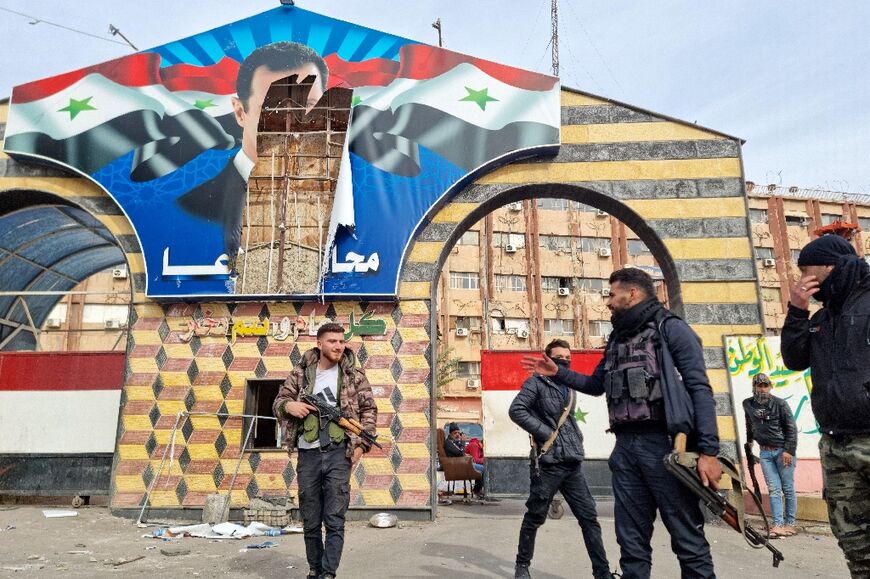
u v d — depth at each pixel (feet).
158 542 20.89
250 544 20.30
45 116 31.91
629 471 9.98
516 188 30.68
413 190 30.14
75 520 26.03
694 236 29.55
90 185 31.48
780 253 122.83
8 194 31.81
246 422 28.43
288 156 31.78
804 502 25.35
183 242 29.78
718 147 30.55
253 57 32.17
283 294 29.17
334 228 29.45
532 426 14.30
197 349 29.25
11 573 15.81
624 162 30.71
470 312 110.52
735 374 27.63
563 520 26.16
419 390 28.37
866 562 8.65
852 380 8.73
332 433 13.56
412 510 26.78
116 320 104.47
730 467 9.29
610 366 10.61
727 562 17.48
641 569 9.66
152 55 32.48
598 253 118.52
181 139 31.17
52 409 32.58
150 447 28.19
